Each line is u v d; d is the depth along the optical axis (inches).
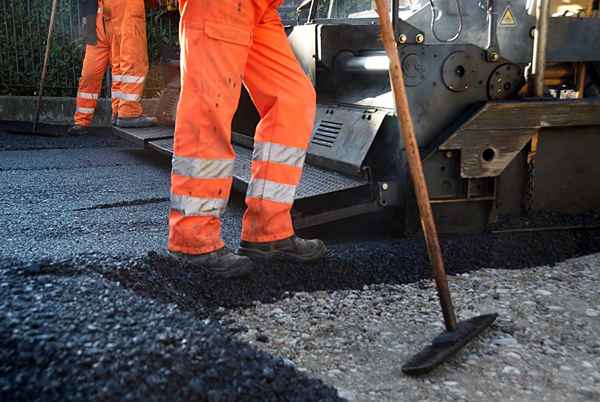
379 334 104.0
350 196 148.1
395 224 152.9
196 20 109.2
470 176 147.9
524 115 148.9
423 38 145.1
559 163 159.2
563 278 130.5
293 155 119.3
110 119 349.1
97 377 74.5
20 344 78.1
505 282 127.7
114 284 100.5
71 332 81.7
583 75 176.1
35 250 124.6
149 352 80.0
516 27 172.6
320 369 92.4
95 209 171.5
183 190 112.5
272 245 122.3
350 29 176.4
